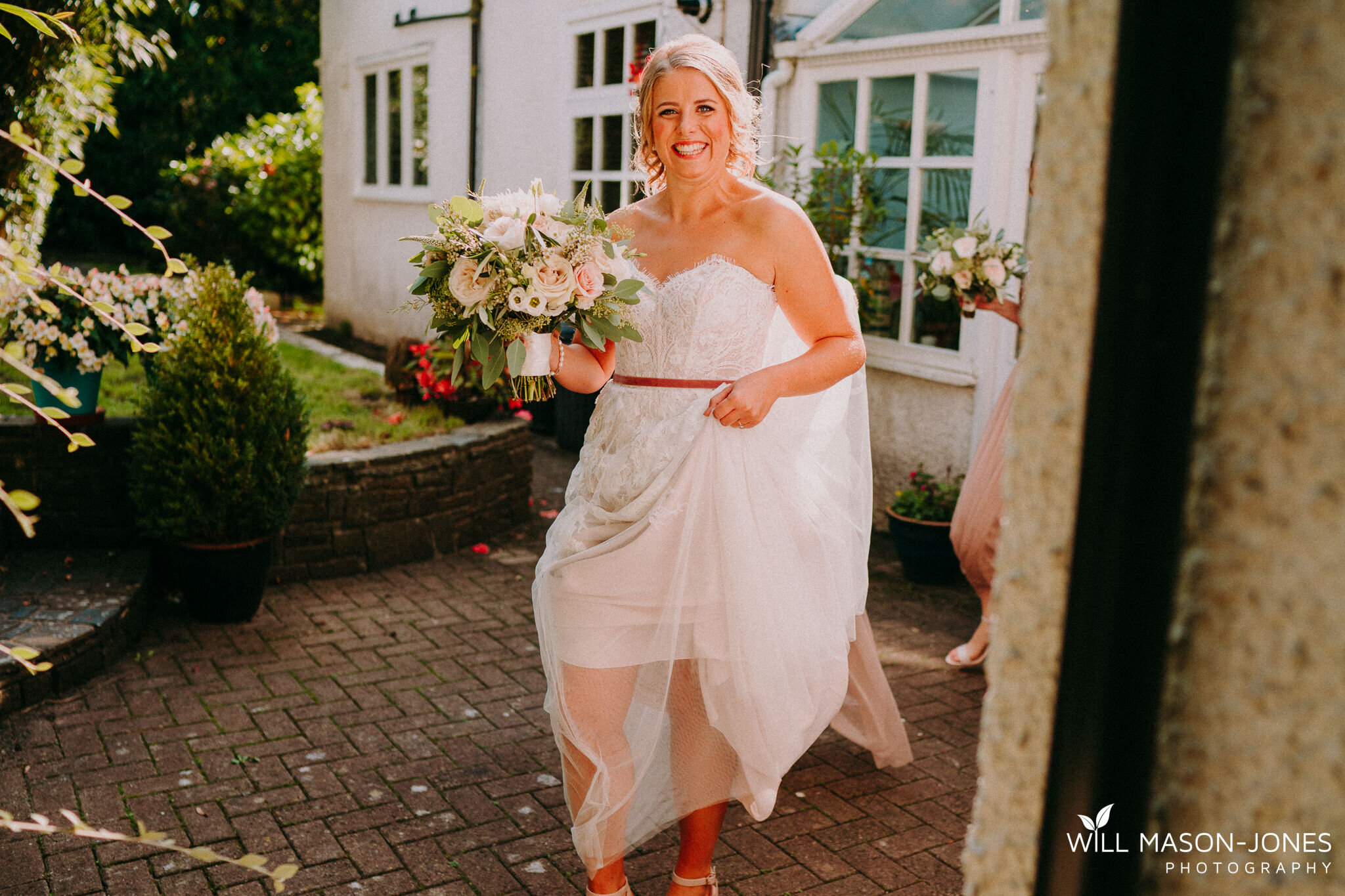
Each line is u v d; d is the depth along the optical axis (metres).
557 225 2.33
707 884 2.62
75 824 1.37
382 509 5.34
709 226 2.54
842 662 2.72
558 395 8.09
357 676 4.07
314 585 5.10
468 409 6.46
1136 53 0.61
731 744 2.49
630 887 2.78
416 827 3.05
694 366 2.49
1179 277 0.61
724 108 2.49
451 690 3.98
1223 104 0.59
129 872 2.76
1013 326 5.40
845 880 2.86
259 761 3.38
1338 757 0.58
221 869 2.80
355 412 6.79
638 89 2.58
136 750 3.40
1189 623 0.64
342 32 12.19
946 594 5.23
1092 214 0.65
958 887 2.84
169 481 4.25
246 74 18.34
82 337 4.37
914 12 5.68
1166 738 0.66
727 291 2.46
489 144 9.70
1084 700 0.67
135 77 16.95
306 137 14.84
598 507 2.54
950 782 3.41
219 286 4.28
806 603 2.59
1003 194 5.33
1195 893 0.64
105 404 6.25
